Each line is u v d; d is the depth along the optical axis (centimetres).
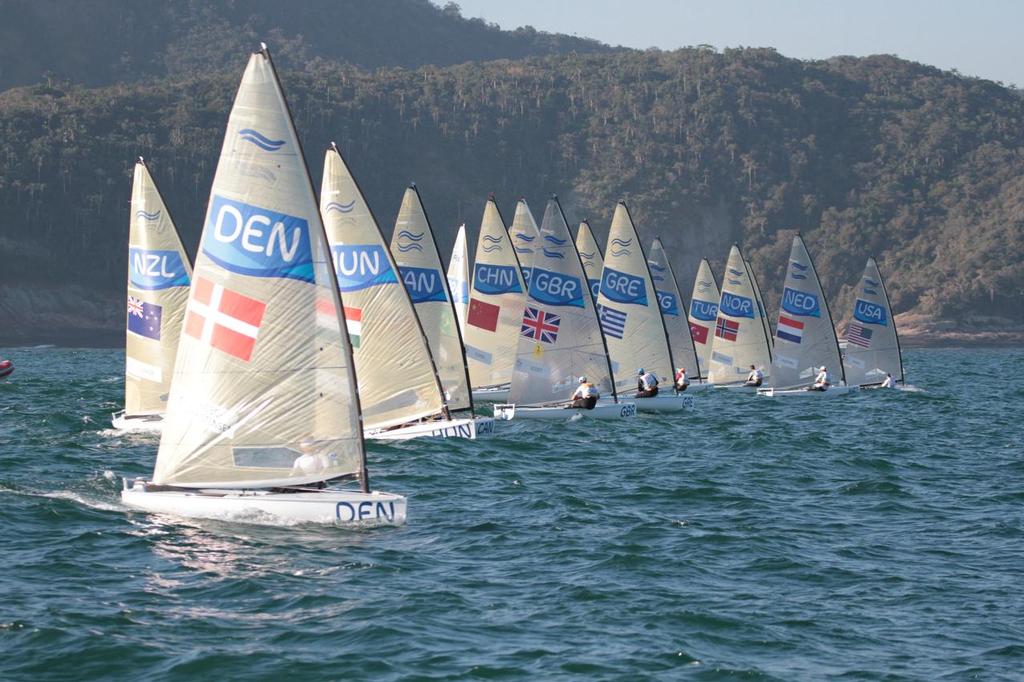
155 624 2952
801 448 6869
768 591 3469
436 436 6625
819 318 10675
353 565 3547
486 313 8725
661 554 3881
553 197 7688
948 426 8362
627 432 7425
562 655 2819
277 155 3806
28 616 2969
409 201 7156
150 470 5275
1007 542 4172
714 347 11631
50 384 11450
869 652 2933
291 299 3869
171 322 6538
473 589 3362
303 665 2689
